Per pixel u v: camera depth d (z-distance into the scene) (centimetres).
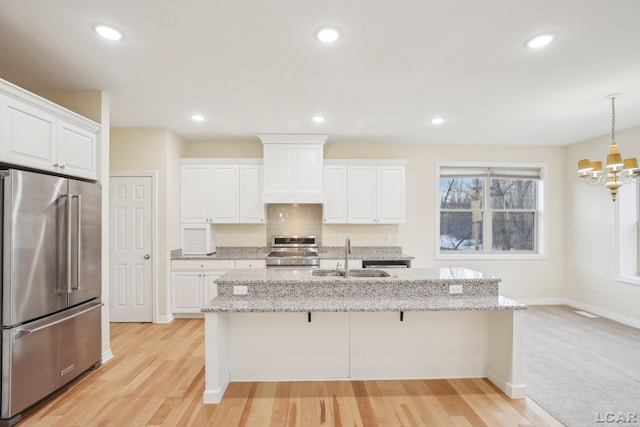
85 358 275
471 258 520
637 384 268
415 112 368
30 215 222
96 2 181
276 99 329
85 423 215
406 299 260
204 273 444
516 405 236
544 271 525
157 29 208
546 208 525
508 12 191
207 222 470
